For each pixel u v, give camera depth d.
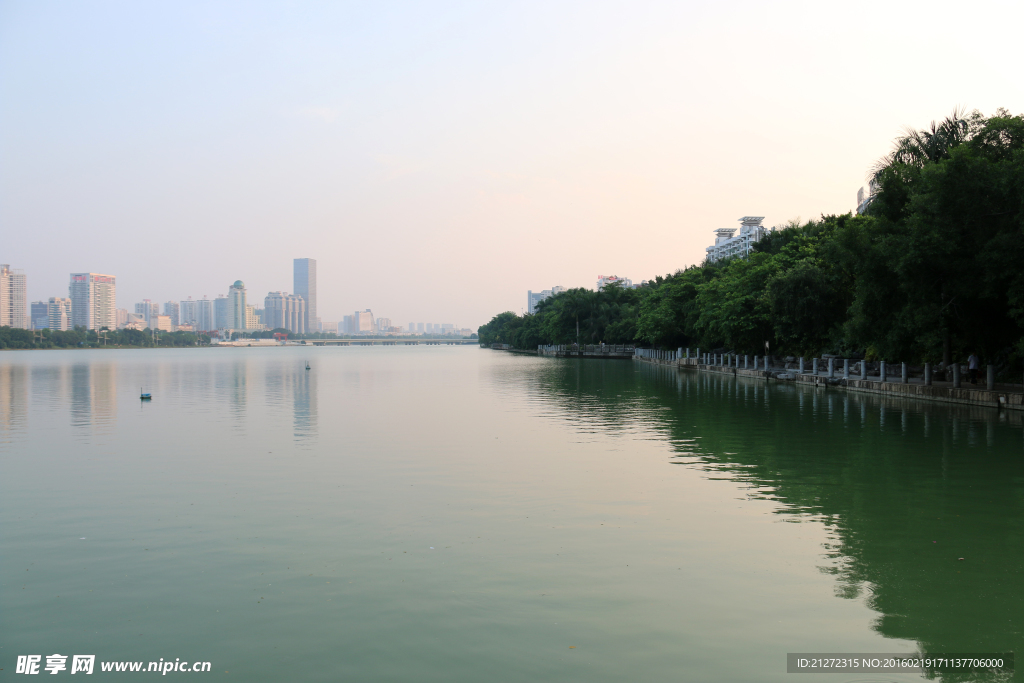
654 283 154.12
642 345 133.50
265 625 9.65
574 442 25.61
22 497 17.23
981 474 19.06
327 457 22.62
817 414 33.69
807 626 9.43
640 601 10.27
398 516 15.05
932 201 33.22
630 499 16.47
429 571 11.60
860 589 10.69
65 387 59.16
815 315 56.03
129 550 12.96
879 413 33.62
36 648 9.15
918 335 37.00
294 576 11.46
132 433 29.09
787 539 13.22
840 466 20.42
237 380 69.56
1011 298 31.52
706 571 11.50
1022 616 9.70
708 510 15.41
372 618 9.80
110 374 83.62
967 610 9.91
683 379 65.88
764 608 10.00
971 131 38.47
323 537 13.57
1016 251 30.44
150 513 15.59
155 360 151.62
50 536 13.91
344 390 54.56
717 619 9.65
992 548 12.65
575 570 11.58
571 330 154.12
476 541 13.20
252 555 12.57
